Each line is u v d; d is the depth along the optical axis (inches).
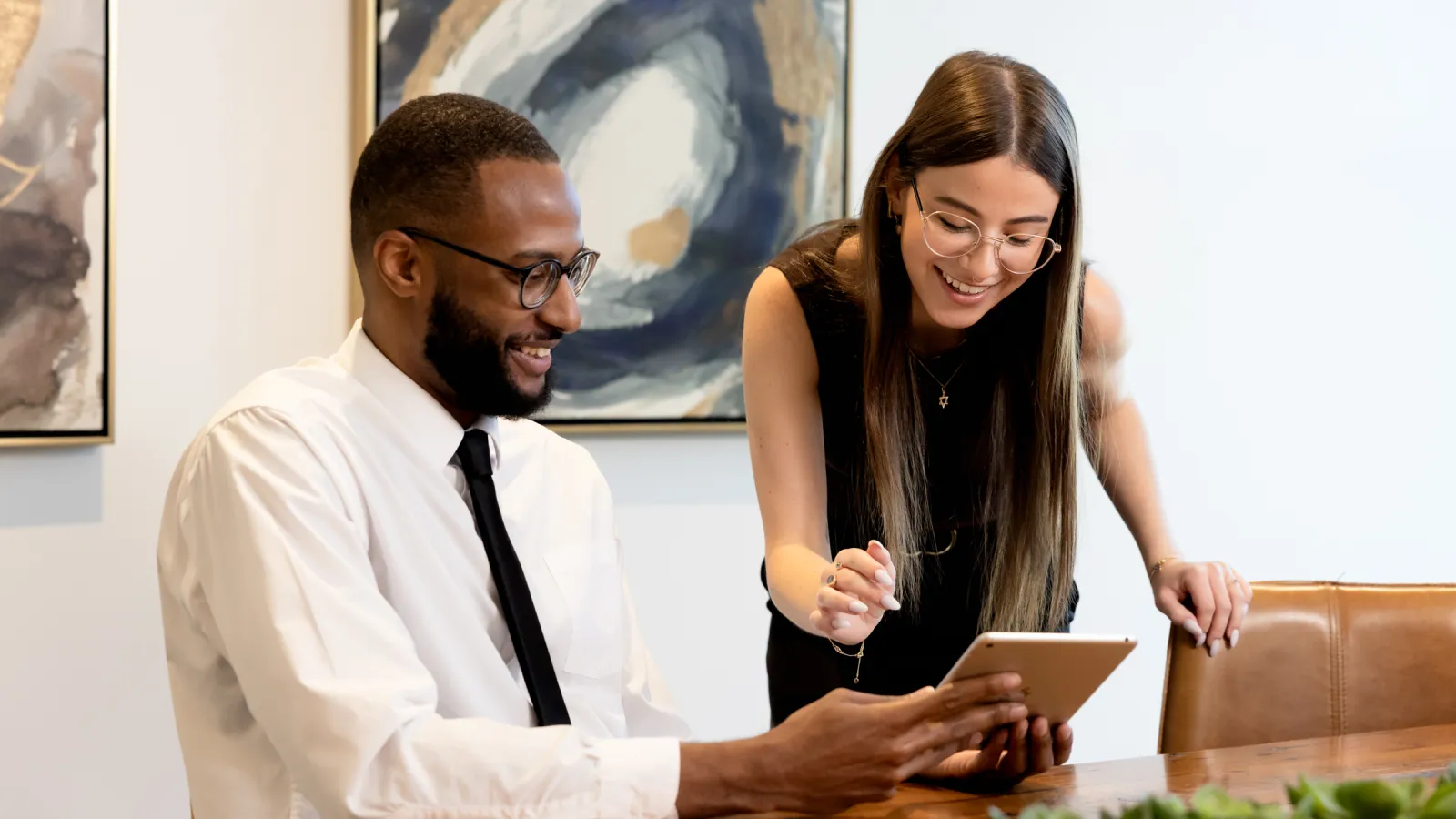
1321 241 145.8
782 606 62.9
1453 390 153.8
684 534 115.1
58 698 90.4
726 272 113.6
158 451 94.0
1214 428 141.0
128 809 93.1
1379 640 70.1
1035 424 67.2
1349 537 148.8
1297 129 144.0
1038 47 130.2
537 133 53.8
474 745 44.7
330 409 52.5
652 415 111.0
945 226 59.6
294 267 99.1
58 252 87.9
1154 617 139.3
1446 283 152.9
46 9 87.2
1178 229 138.1
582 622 58.9
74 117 88.3
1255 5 141.3
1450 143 152.4
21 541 88.7
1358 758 56.1
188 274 94.7
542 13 105.5
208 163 95.3
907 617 70.1
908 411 67.7
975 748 48.2
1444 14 151.5
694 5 111.3
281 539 47.4
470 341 52.7
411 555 53.3
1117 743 138.5
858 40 121.0
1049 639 43.9
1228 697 68.0
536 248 52.0
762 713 119.6
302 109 99.0
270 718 46.1
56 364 87.9
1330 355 146.8
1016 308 66.8
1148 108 136.0
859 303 66.5
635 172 109.6
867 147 121.7
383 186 52.8
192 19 94.3
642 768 44.4
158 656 94.3
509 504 58.7
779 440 66.9
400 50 100.4
